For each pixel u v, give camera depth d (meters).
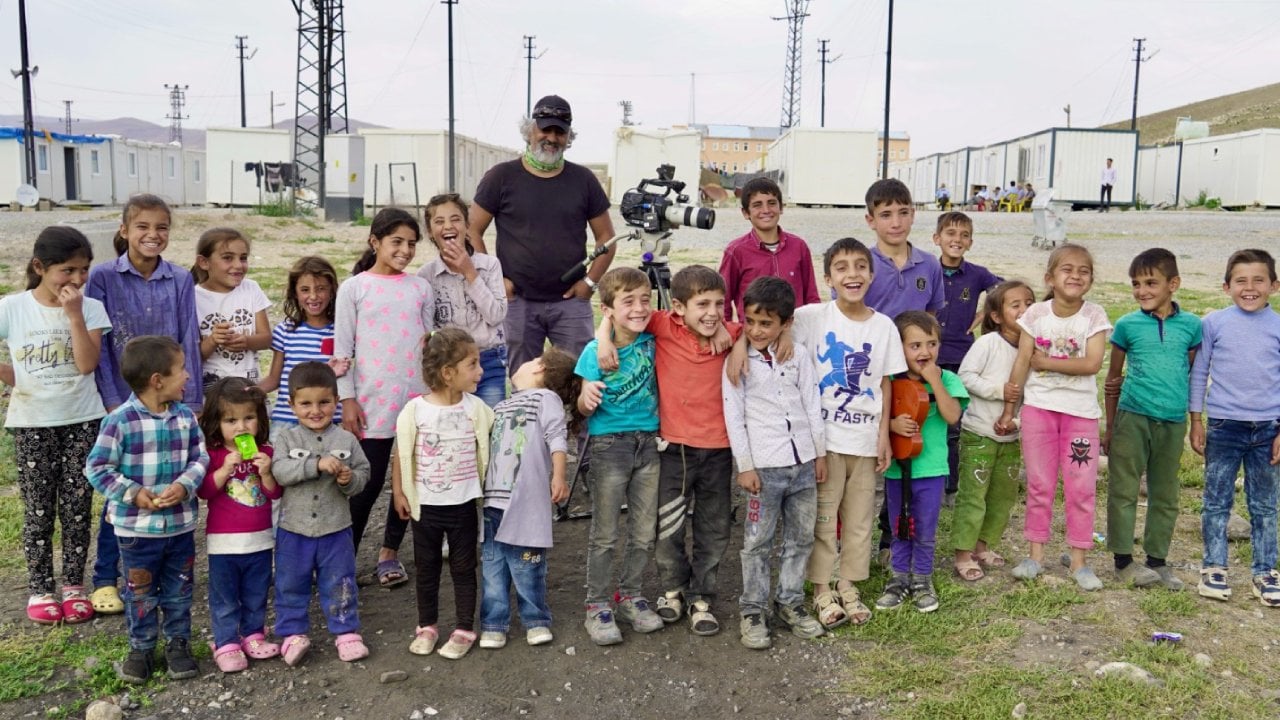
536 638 3.78
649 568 4.60
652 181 4.70
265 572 3.68
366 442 4.15
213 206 36.53
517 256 5.11
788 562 3.89
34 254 3.69
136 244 3.98
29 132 30.42
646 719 3.32
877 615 4.02
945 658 3.69
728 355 3.84
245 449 3.53
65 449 3.90
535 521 3.73
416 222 4.18
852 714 3.34
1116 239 20.14
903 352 4.02
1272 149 30.47
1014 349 4.42
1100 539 4.89
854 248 3.96
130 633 3.46
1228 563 4.56
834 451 3.96
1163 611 3.99
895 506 4.18
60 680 3.47
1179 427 4.24
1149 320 4.26
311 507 3.63
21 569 4.40
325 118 30.80
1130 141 30.66
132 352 3.39
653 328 3.93
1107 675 3.47
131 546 3.38
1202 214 27.86
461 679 3.55
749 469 3.75
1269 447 4.09
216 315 4.28
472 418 3.77
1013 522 5.16
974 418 4.41
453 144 29.72
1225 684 3.45
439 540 3.74
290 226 22.80
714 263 15.99
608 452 3.81
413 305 4.18
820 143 32.44
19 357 3.80
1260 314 4.11
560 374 3.93
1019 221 24.77
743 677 3.58
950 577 4.41
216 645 3.61
